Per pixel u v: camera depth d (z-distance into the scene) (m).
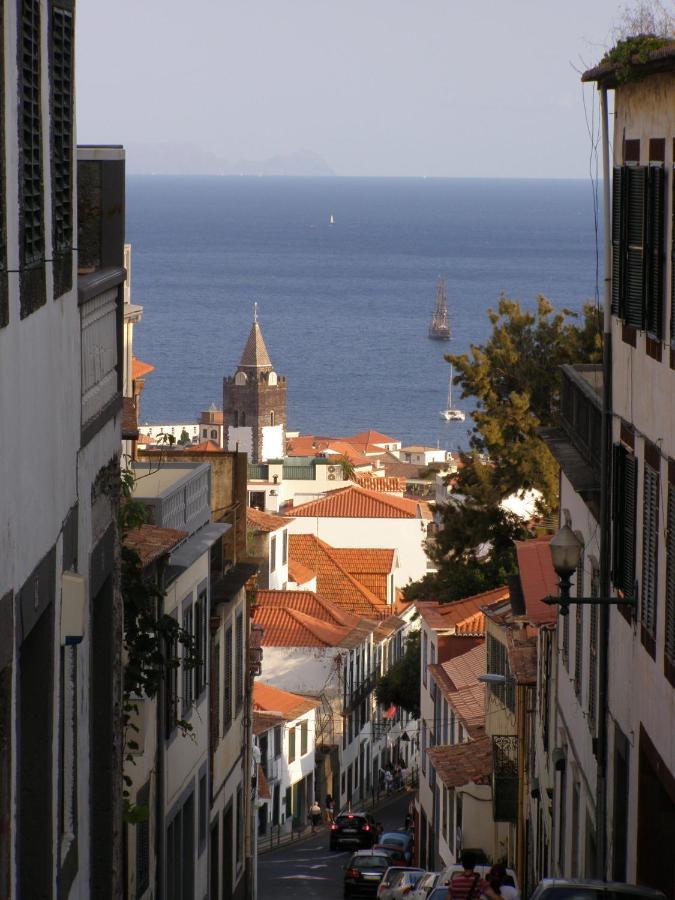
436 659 86.81
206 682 41.94
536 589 43.94
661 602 25.17
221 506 50.38
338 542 181.00
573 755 37.06
